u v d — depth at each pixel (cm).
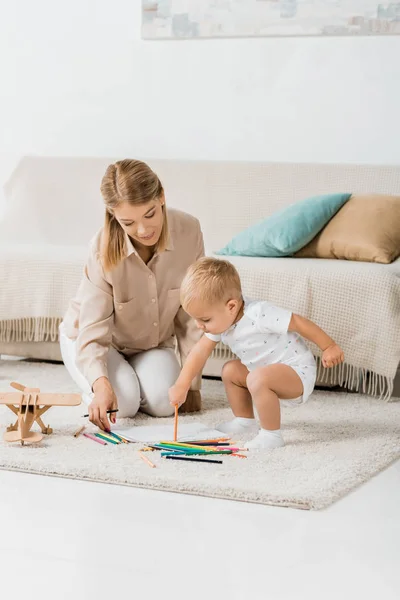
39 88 438
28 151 442
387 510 188
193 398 268
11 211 416
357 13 386
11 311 331
